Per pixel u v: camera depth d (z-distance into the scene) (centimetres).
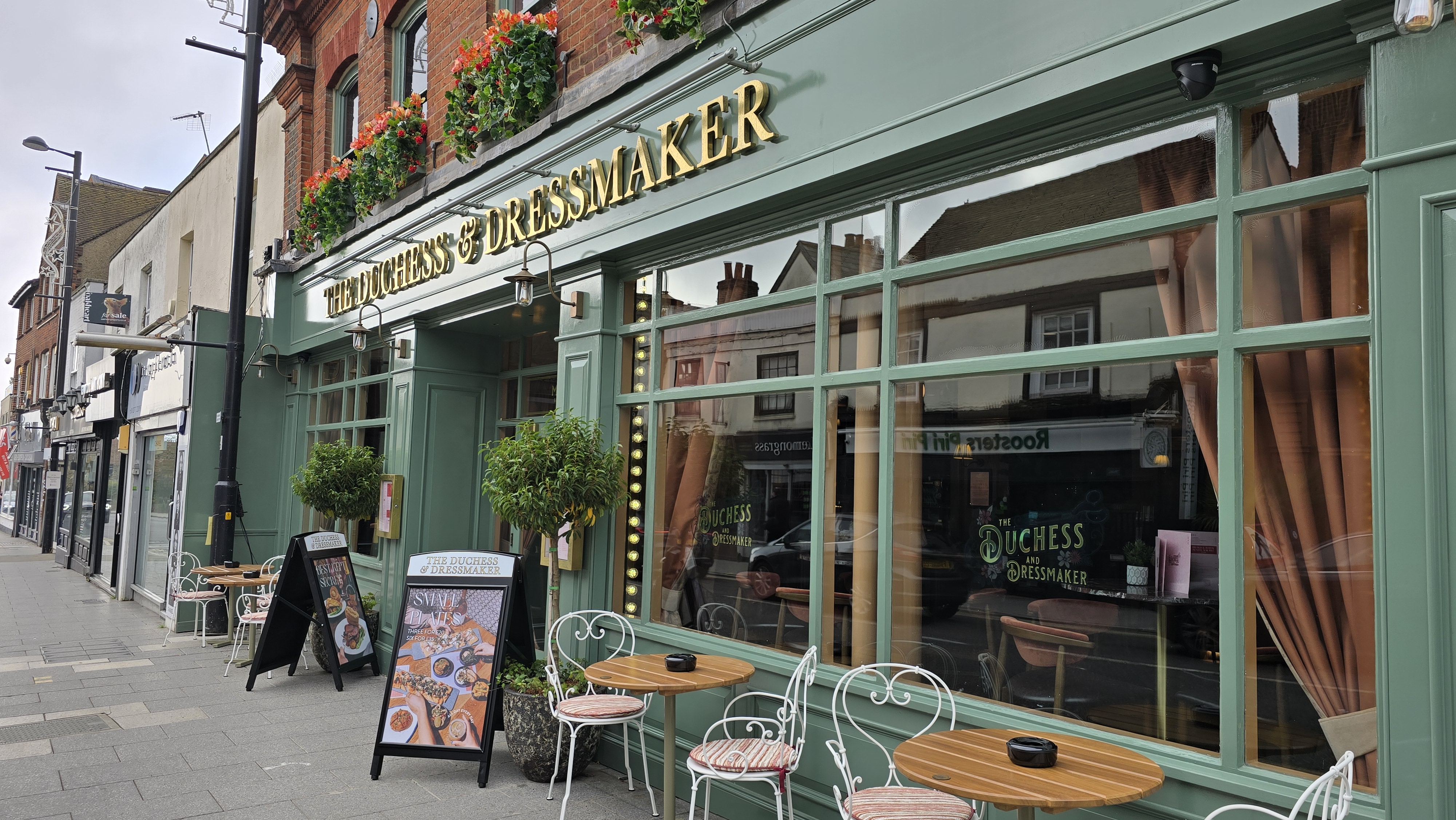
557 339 626
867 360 435
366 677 790
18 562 1897
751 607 488
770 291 487
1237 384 306
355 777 528
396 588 813
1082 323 354
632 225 551
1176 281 328
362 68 994
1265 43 290
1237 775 295
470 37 770
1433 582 246
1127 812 319
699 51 507
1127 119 340
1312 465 294
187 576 1029
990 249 383
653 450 560
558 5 653
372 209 915
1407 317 256
